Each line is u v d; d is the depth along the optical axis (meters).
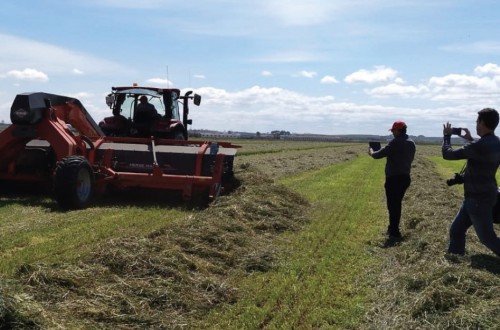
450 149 7.05
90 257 6.38
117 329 4.94
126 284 5.79
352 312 5.74
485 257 7.11
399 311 5.48
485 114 6.84
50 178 12.27
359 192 16.25
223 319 5.49
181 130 15.44
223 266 7.19
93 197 12.49
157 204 11.98
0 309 4.44
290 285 6.61
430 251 7.57
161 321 5.21
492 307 5.09
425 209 11.33
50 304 5.14
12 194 12.84
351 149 54.66
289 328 5.30
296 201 12.61
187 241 7.66
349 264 7.66
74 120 13.17
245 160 28.70
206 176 12.34
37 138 11.90
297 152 41.97
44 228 8.93
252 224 9.60
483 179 6.92
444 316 5.06
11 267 6.58
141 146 12.76
